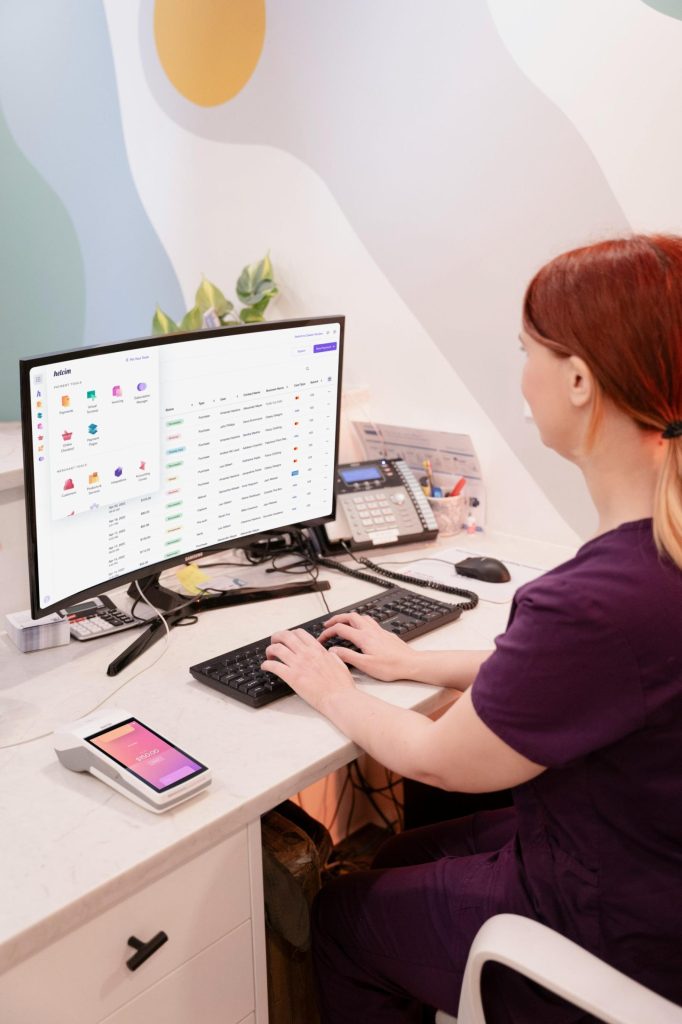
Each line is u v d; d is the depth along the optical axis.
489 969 1.03
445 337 1.92
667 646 0.87
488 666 0.95
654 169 1.56
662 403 0.88
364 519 1.81
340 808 2.20
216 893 1.05
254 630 1.47
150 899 0.97
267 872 1.35
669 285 0.87
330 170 2.03
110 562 1.39
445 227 1.86
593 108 1.61
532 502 1.87
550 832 1.01
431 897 1.14
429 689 1.26
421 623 1.43
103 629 1.45
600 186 1.63
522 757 0.92
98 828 0.96
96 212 2.55
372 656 1.28
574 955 0.86
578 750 0.90
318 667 1.23
